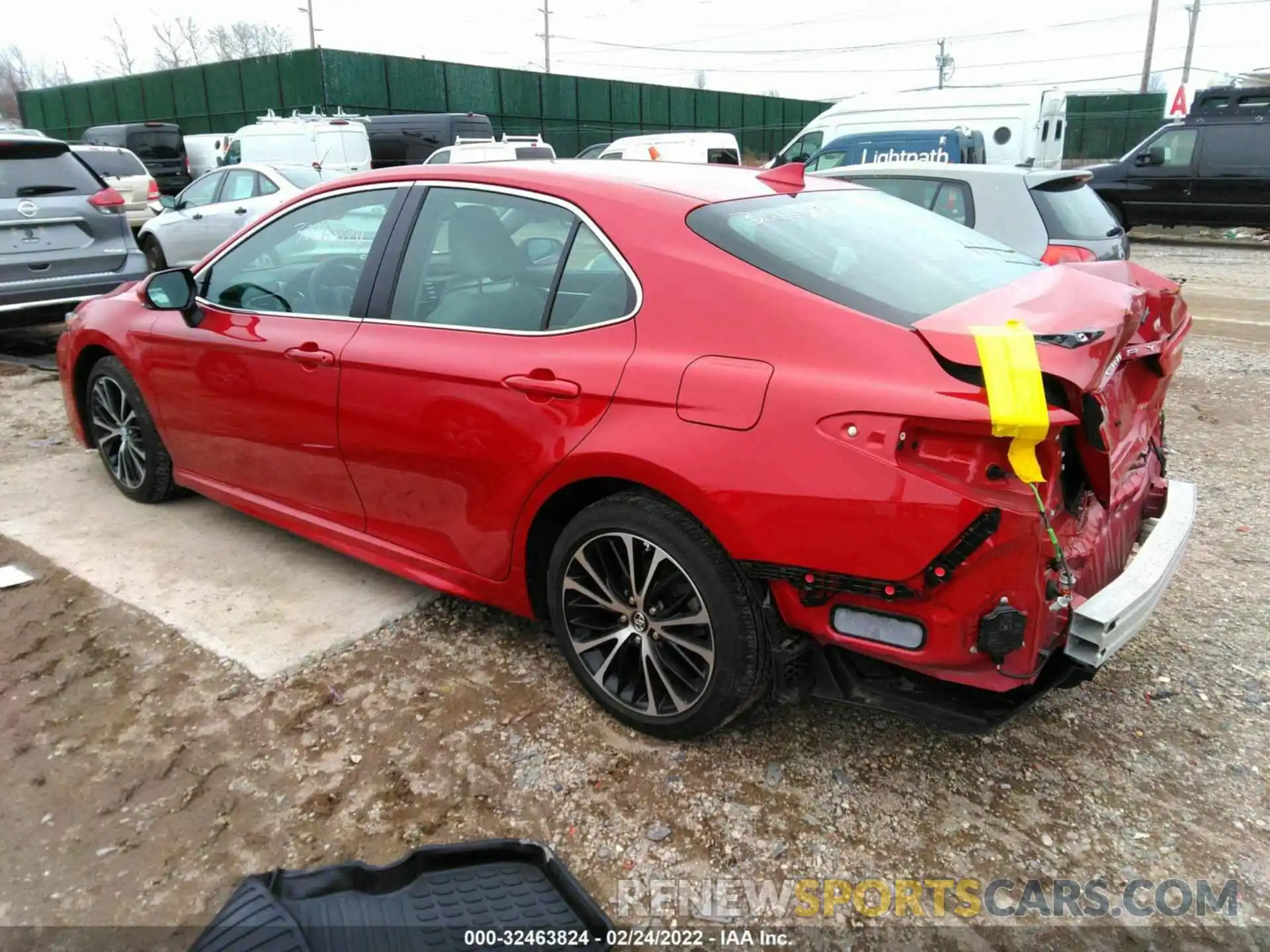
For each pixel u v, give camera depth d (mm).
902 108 14758
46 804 2623
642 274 2686
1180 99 21172
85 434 4945
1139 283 3176
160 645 3396
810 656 2555
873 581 2250
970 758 2779
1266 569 3924
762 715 2980
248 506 4023
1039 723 2936
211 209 12328
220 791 2664
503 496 2951
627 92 34688
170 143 22547
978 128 14070
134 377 4301
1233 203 16188
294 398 3527
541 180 3006
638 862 2414
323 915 2205
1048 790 2650
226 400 3846
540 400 2783
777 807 2590
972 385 2148
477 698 3082
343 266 3465
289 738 2887
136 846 2471
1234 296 11539
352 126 16953
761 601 2477
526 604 3113
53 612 3633
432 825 2535
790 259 2592
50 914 2260
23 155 7492
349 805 2609
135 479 4656
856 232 2945
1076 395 2229
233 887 2338
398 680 3178
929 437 2162
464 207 3162
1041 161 14125
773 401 2342
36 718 2994
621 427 2600
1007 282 2836
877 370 2256
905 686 2488
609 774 2723
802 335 2387
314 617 3574
